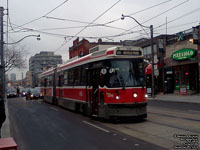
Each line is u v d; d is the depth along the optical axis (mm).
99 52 12391
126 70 11406
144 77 11727
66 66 18125
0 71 21922
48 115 15578
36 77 108625
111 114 11133
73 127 10914
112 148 7141
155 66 29484
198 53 27156
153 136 8398
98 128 10375
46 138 9000
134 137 8398
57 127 11117
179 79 31656
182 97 26547
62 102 19062
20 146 8008
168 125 10180
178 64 30531
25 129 11008
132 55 11656
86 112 13562
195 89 29078
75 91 15500
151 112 14797
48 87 25609
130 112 10953
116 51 11406
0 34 22641
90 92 13062
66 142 8227
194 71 29219
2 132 9945
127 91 11102
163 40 33812
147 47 37719
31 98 36062
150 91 30984
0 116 5910
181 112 14414
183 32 29703
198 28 26891
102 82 11703
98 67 12234
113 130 9797
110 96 11211
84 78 13984
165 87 33562
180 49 30031
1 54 22000
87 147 7434
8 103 29328
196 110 15328
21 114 16859
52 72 23609
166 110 15664
